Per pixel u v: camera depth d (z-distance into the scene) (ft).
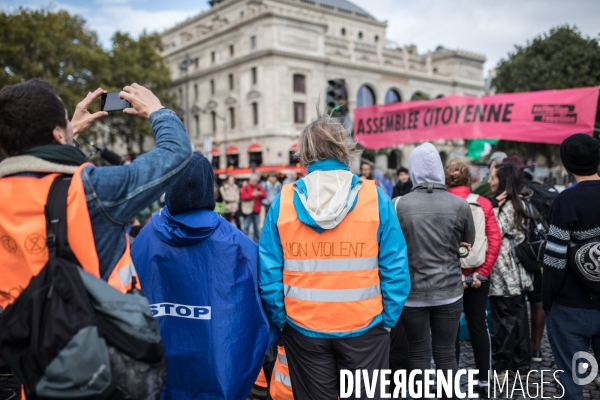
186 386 7.34
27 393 4.97
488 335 12.24
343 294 7.41
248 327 7.52
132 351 4.83
